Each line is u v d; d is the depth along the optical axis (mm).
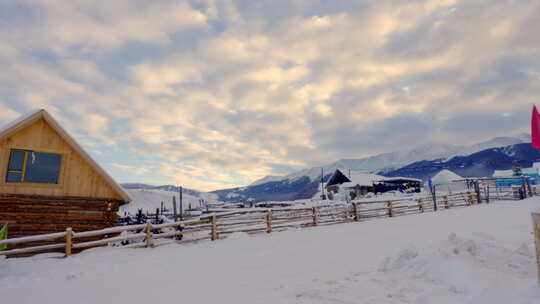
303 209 17578
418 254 5684
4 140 13188
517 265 5141
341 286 5152
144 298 5355
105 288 6234
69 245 10406
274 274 6461
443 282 4750
